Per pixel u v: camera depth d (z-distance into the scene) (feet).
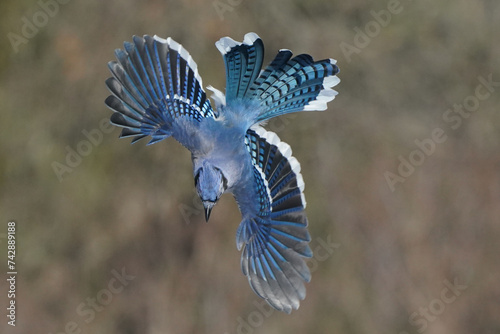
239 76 40.40
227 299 82.02
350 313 82.43
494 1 92.94
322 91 40.55
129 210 86.28
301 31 90.68
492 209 87.25
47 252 86.17
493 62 92.02
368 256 84.94
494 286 84.79
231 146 39.09
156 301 82.99
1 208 87.40
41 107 90.22
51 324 83.56
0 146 89.66
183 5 88.69
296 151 87.40
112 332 82.99
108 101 38.29
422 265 84.89
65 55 90.48
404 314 83.10
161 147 87.30
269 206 39.52
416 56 91.91
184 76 39.19
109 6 90.63
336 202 86.48
